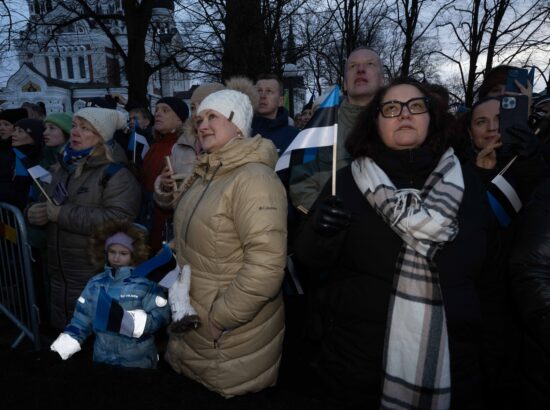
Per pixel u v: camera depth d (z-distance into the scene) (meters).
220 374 1.82
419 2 9.51
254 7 7.41
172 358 2.02
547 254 1.41
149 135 5.28
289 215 2.46
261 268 1.65
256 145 1.84
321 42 10.29
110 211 2.60
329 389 1.67
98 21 11.66
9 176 3.99
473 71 9.46
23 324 3.17
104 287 2.21
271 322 1.90
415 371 1.47
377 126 1.67
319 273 2.03
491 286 1.93
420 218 1.45
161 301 2.19
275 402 1.57
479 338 1.58
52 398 1.57
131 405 1.54
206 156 1.87
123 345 2.17
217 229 1.75
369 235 1.57
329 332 1.71
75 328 2.15
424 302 1.47
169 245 2.02
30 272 3.01
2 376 1.69
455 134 1.67
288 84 9.16
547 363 1.50
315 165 2.35
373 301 1.56
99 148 2.78
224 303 1.70
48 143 3.51
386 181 1.55
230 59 7.52
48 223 2.81
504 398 1.92
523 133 1.95
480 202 1.64
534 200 1.51
